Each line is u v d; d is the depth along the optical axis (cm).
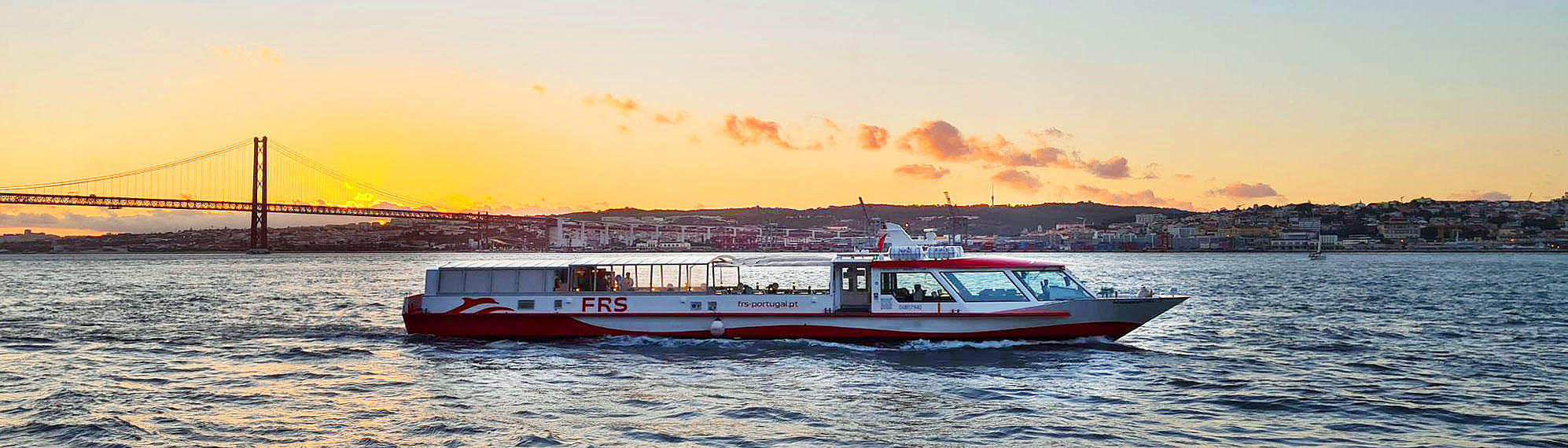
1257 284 8800
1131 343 3403
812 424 2123
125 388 2564
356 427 2097
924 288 3145
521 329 3288
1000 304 3102
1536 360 3062
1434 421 2153
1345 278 10169
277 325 4288
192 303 5997
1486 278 9931
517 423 2127
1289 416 2212
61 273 12756
